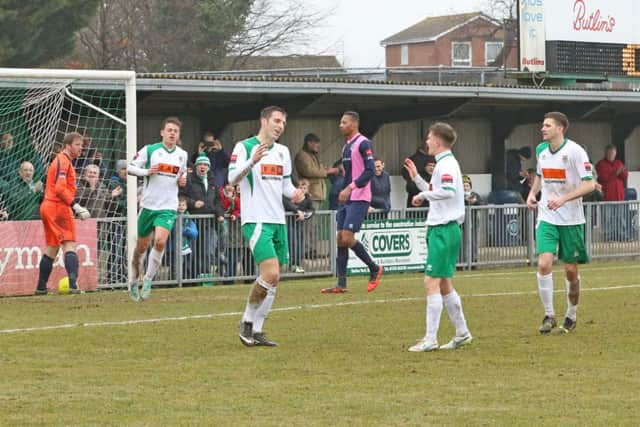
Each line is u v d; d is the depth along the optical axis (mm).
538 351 18047
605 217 40031
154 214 25703
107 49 75500
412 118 41250
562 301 25562
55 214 27328
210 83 34156
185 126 38000
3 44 62562
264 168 18562
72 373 16031
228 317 22562
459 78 65000
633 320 21969
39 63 66500
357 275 34469
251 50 79500
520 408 13594
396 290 28422
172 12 77188
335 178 36625
